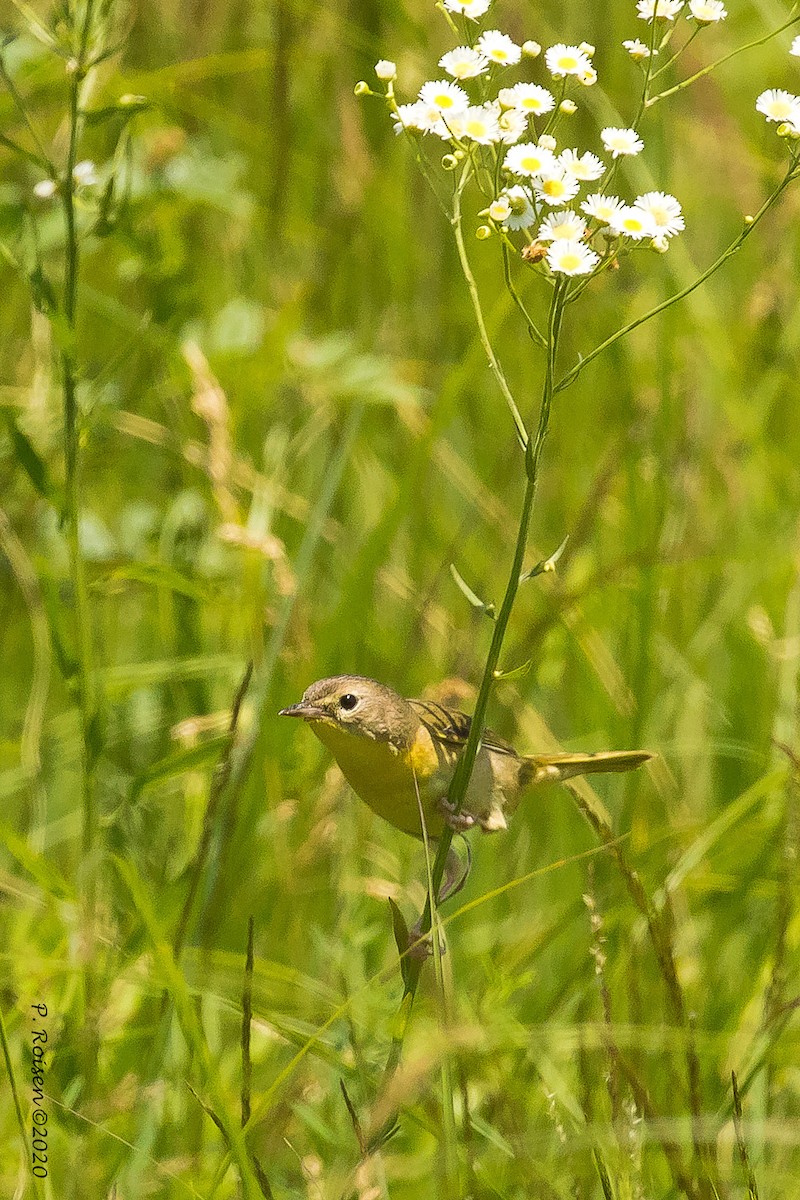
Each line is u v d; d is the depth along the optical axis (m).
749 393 11.77
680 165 12.73
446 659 9.46
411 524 10.67
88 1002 6.54
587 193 5.91
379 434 11.46
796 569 9.89
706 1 5.10
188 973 7.11
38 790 8.63
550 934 7.59
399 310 12.20
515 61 5.12
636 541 10.00
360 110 12.22
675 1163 5.68
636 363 11.62
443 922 5.66
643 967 7.47
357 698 6.72
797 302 11.76
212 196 9.89
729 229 12.67
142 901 5.64
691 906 8.62
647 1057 7.04
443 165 5.04
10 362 10.95
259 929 8.09
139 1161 6.19
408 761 6.80
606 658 9.44
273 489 9.98
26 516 9.90
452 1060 5.86
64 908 7.18
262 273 11.82
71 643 6.80
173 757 6.78
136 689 9.05
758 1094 6.80
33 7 9.66
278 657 8.46
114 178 6.73
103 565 9.31
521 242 9.59
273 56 11.39
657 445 10.05
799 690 8.88
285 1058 7.14
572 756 7.50
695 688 9.66
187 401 10.60
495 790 7.20
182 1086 6.69
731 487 10.86
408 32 12.25
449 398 9.20
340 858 8.18
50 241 9.31
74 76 6.60
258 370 10.27
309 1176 5.94
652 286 11.62
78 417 6.75
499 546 10.35
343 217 12.16
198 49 12.48
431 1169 6.70
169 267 9.52
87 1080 6.51
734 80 13.34
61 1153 6.53
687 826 8.23
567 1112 6.61
